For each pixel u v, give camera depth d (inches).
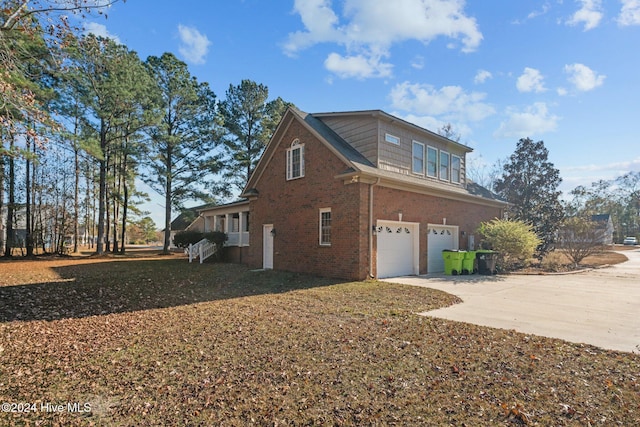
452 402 133.9
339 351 192.4
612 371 162.7
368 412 127.0
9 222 912.9
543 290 403.2
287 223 584.1
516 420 120.6
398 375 159.5
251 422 121.3
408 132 583.8
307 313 287.3
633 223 2213.3
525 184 890.1
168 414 127.6
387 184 500.4
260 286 445.7
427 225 575.2
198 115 1110.4
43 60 374.3
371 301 336.5
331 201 503.2
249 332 231.5
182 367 171.8
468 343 205.3
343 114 558.3
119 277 520.1
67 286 435.5
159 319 271.9
